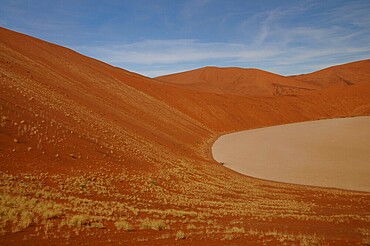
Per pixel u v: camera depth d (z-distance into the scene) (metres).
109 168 20.59
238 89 152.50
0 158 14.63
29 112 22.00
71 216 10.12
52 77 39.59
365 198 24.28
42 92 29.98
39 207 10.27
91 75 56.03
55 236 7.93
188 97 83.81
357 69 187.88
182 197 18.64
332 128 72.19
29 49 48.88
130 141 31.05
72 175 16.67
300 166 37.72
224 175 31.44
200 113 78.88
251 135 67.94
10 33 52.72
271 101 102.19
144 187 19.06
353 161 39.66
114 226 9.89
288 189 27.22
